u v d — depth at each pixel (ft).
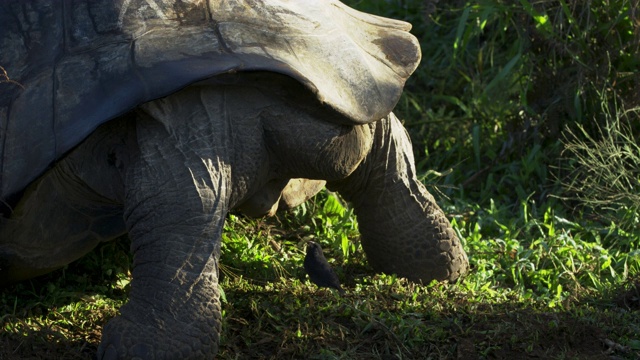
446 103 30.30
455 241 20.13
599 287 19.97
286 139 16.61
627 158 24.75
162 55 15.62
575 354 16.70
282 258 21.18
